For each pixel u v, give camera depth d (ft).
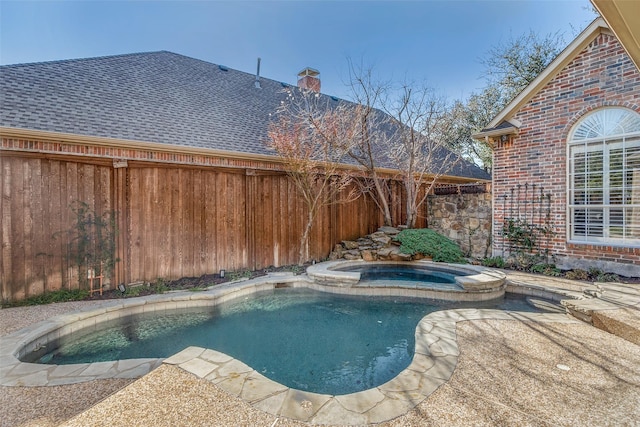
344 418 8.18
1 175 17.85
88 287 20.21
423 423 7.95
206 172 24.75
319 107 36.83
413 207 33.40
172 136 23.11
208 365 11.05
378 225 35.24
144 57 30.86
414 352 13.03
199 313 19.15
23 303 17.85
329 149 29.04
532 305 19.60
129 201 21.68
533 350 12.17
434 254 28.12
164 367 10.90
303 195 29.30
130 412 8.39
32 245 18.65
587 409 8.56
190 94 29.45
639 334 12.66
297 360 13.64
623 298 16.85
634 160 21.72
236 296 21.30
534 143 26.08
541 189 25.70
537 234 25.86
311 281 23.72
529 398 9.06
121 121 21.93
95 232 20.58
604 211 23.04
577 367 10.87
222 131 26.68
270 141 27.09
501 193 28.14
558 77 24.75
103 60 27.48
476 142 59.41
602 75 22.68
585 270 23.25
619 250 21.95
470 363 11.13
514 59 50.83
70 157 19.60
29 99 19.67
